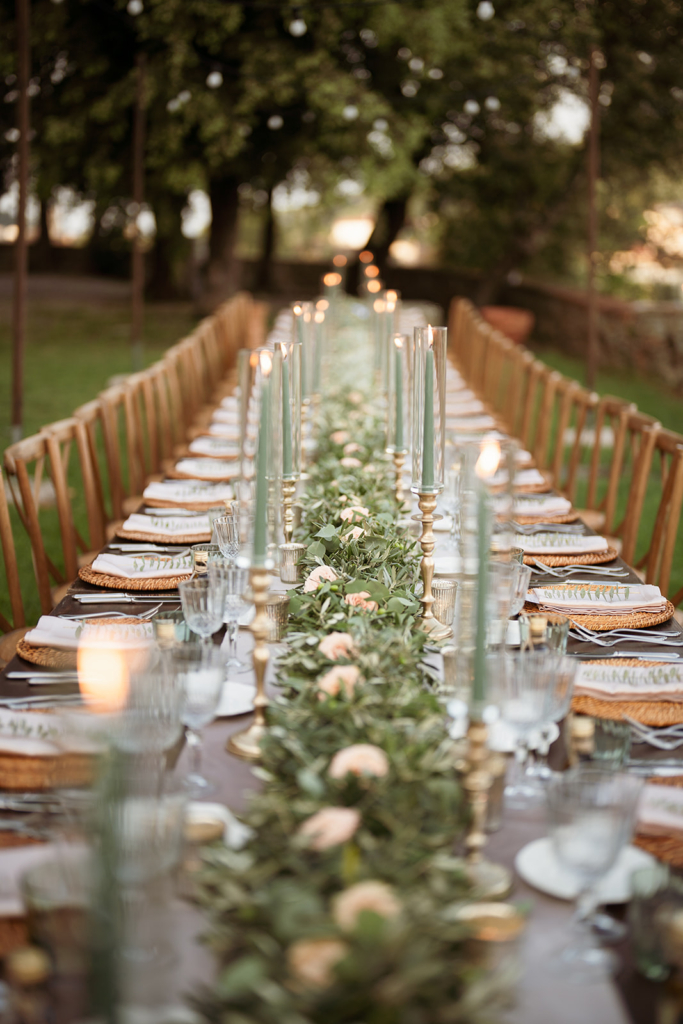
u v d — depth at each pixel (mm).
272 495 2264
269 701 1544
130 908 1035
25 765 1502
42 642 1952
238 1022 925
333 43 10883
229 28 10094
